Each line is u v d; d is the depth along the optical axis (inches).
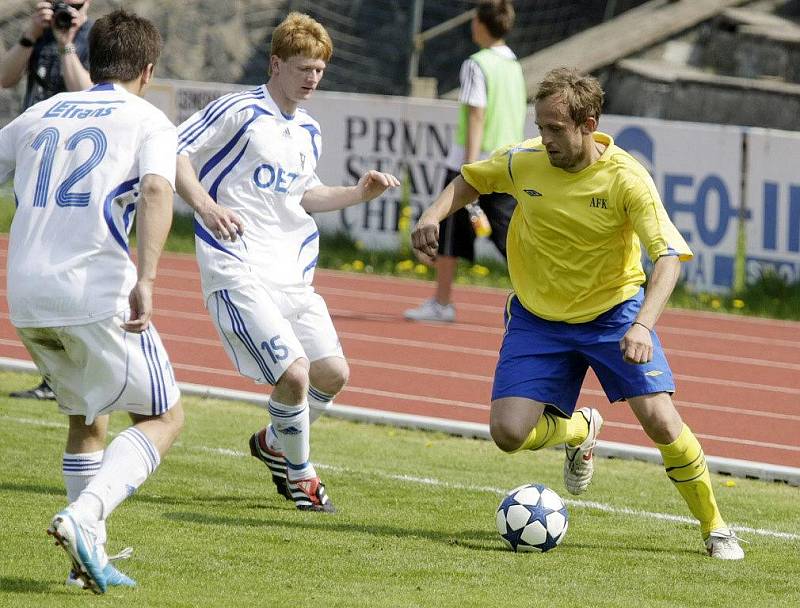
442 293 1670.8
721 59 2780.5
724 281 1907.0
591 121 656.4
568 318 695.7
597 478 913.5
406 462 930.1
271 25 3041.3
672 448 679.7
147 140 542.6
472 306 1827.0
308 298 765.3
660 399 681.0
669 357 1561.3
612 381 692.1
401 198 2081.7
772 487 936.3
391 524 724.7
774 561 684.1
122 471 528.4
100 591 518.6
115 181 541.0
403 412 1167.6
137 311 519.2
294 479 745.6
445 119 2037.4
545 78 657.0
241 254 734.5
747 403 1306.6
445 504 791.1
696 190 1910.7
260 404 1130.0
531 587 595.5
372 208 2112.5
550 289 699.4
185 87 2198.6
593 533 732.7
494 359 1448.1
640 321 625.0
